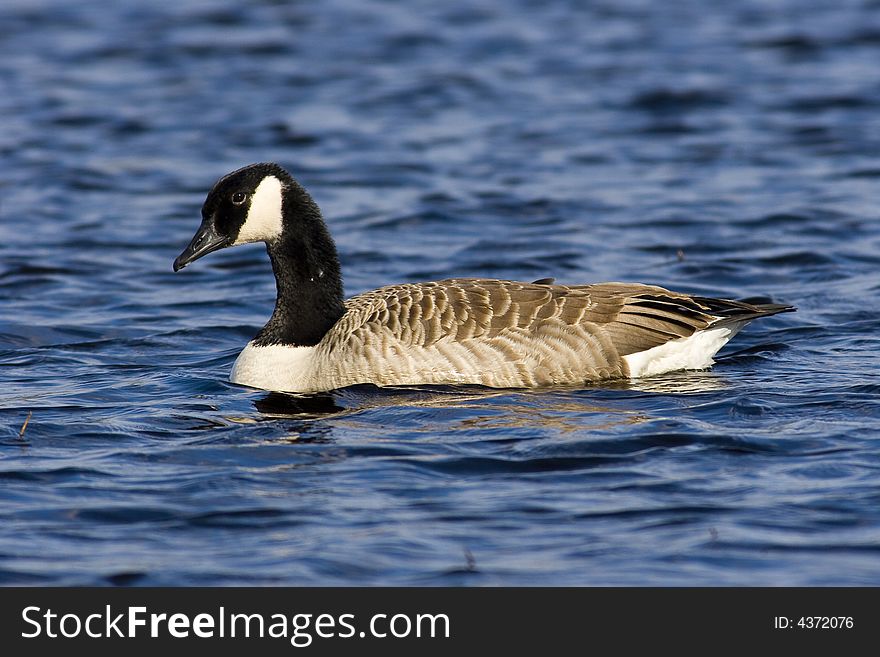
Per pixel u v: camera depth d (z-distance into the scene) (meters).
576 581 10.86
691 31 44.88
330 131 33.78
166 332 19.88
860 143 31.73
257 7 49.25
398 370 15.97
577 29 45.59
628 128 33.84
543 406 15.23
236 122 34.62
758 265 23.25
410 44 43.50
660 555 11.28
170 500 12.64
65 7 49.25
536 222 26.34
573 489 12.77
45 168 30.56
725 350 18.06
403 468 13.38
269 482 13.08
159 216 27.27
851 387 15.89
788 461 13.33
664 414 14.88
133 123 34.50
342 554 11.38
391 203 27.92
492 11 48.91
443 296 16.30
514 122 34.56
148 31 45.34
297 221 16.89
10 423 15.09
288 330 16.89
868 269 22.83
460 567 11.13
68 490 12.91
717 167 30.30
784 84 37.56
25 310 21.02
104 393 16.48
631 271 23.03
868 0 49.22
